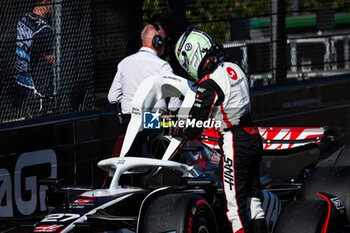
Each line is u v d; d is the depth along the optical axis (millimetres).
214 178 17859
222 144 16141
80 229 15211
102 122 24438
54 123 22828
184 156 17688
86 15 24641
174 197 15500
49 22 23422
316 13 35062
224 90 15812
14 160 21609
